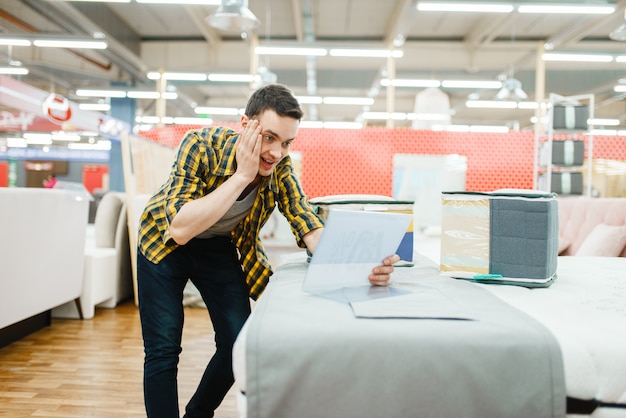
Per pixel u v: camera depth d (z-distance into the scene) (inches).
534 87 472.1
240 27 207.3
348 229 41.7
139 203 156.9
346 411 31.3
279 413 31.1
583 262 91.2
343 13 367.9
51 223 120.8
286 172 61.2
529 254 55.7
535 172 206.8
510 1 234.4
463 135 215.6
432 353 31.6
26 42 294.2
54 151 706.2
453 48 422.6
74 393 87.1
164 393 52.7
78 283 137.3
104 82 488.7
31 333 126.0
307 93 546.6
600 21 336.2
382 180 214.4
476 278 56.4
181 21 395.5
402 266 67.0
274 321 34.5
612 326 38.2
